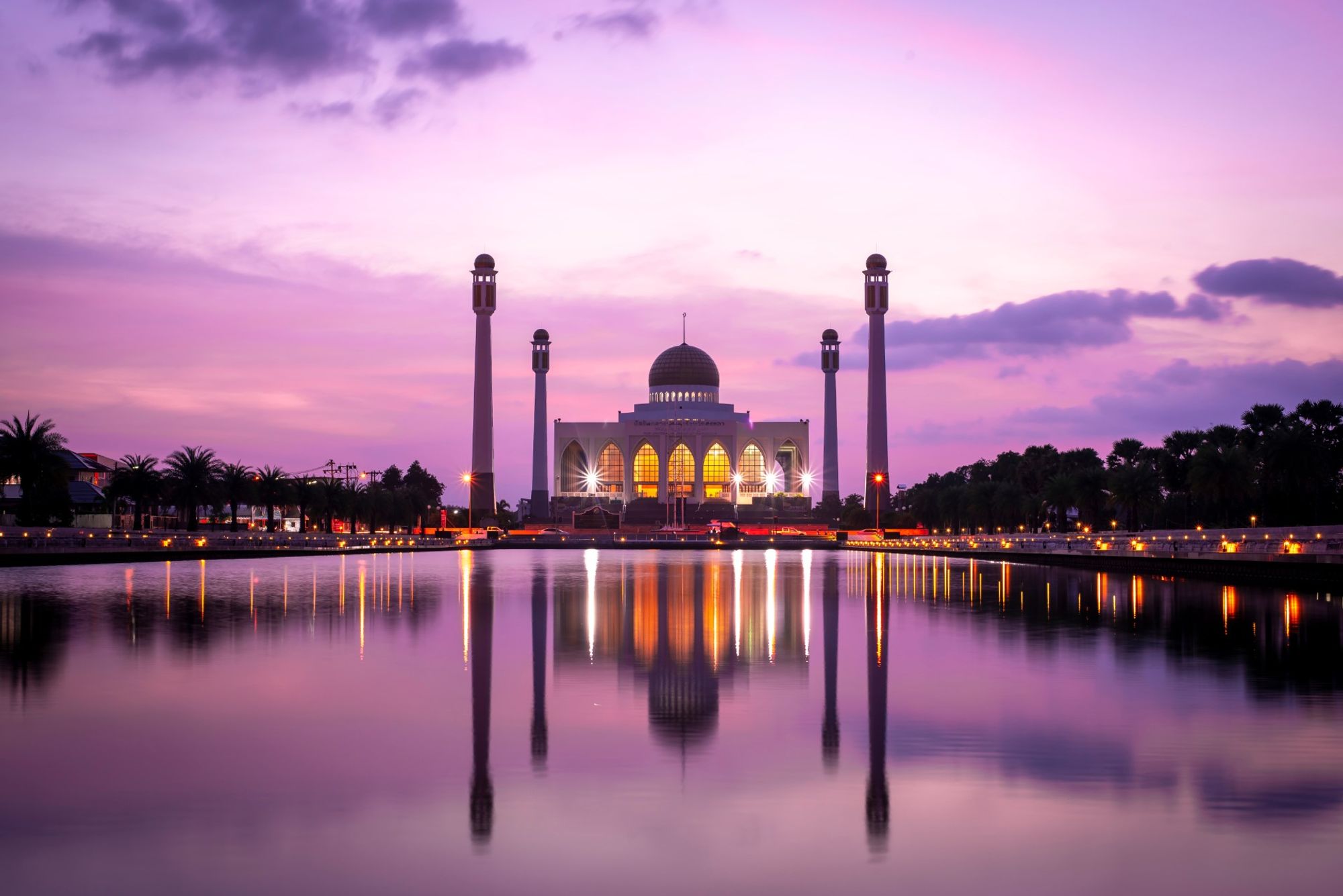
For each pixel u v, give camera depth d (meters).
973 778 18.16
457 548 154.50
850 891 13.61
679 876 14.03
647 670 29.28
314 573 75.81
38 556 82.81
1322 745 20.36
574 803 16.78
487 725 22.05
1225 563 70.50
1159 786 17.69
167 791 17.31
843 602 52.00
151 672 28.55
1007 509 162.38
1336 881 13.87
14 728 21.64
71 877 13.91
